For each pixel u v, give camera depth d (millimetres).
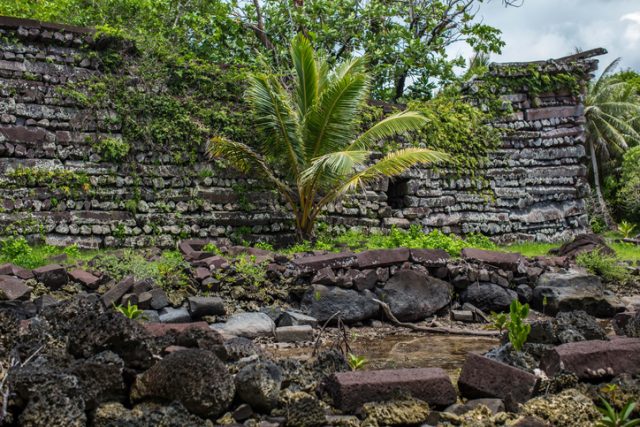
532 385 4340
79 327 4309
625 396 4324
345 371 4625
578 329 5930
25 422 3535
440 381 4316
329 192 13680
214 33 18297
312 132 13125
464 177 16859
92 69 12977
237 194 14023
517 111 17688
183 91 13852
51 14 16797
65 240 12109
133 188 12945
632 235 25938
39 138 12180
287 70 17891
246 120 14336
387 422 4008
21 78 12227
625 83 32188
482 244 15156
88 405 3854
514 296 10031
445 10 22109
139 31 14641
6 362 4195
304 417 3955
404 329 8961
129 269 8516
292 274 9117
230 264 9148
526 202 17422
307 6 20375
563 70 17781
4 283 7590
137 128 13039
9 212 11711
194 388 3914
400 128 13445
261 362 4297
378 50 19844
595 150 32375
